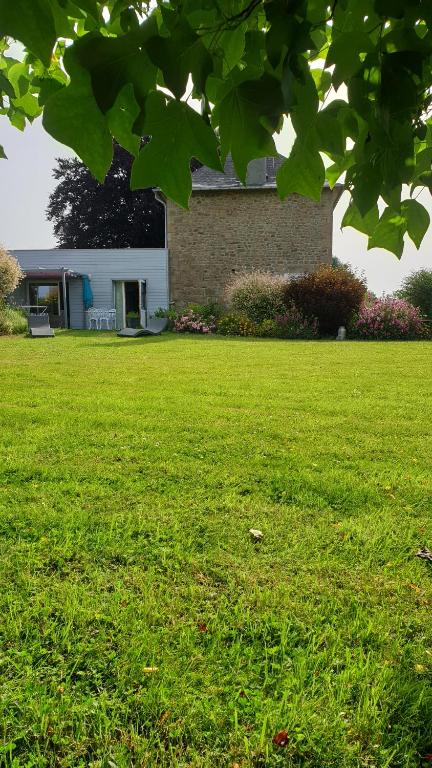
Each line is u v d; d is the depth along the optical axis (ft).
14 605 7.10
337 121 3.14
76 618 6.89
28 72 5.22
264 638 6.61
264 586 7.85
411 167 3.31
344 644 6.58
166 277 72.59
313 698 5.62
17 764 4.72
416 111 3.54
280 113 2.71
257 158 2.87
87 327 75.72
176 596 7.50
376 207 3.93
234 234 70.54
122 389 24.64
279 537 9.40
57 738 5.04
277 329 59.11
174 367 32.81
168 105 2.60
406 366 33.73
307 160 3.19
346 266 62.80
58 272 71.87
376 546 9.14
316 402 21.80
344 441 15.90
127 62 2.41
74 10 2.82
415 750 5.03
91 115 2.58
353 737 5.17
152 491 11.46
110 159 2.69
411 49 2.90
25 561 8.28
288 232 69.56
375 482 12.35
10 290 62.03
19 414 18.63
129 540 9.07
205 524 9.83
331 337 60.03
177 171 2.76
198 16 2.89
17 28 2.23
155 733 5.13
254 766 4.85
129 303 75.41
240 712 5.40
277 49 2.59
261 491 11.60
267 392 24.13
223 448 14.80
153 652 6.26
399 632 6.83
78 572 8.11
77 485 11.59
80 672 5.91
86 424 17.29
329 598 7.55
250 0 2.98
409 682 5.92
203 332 64.59
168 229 71.72
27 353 40.52
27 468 12.63
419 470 13.24
